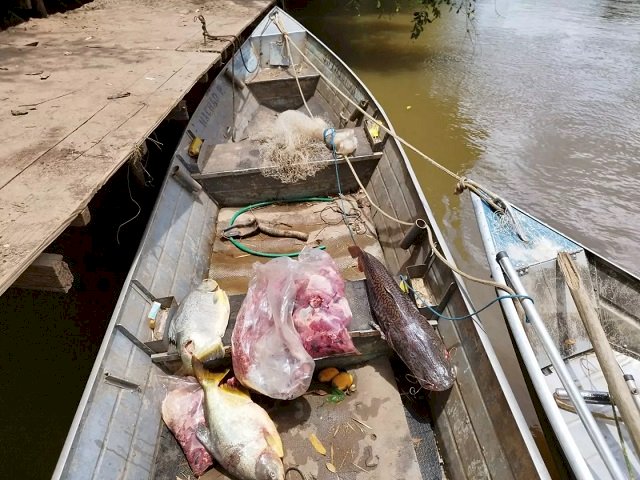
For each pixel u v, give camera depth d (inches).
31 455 120.4
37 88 158.6
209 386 109.9
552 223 209.9
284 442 110.0
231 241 167.2
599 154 253.3
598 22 433.7
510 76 343.0
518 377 150.1
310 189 187.0
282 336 114.3
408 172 157.1
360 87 226.1
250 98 258.7
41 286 93.3
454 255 198.2
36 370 139.9
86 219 99.0
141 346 114.3
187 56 189.6
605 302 135.7
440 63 371.9
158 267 132.0
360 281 136.3
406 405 120.6
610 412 119.8
